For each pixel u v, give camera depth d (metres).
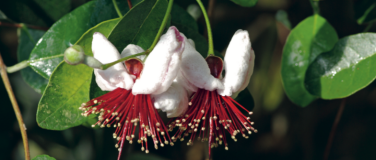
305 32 0.35
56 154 0.43
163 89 0.29
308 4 0.40
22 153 0.43
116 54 0.29
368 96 0.47
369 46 0.32
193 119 0.30
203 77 0.29
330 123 0.49
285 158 0.48
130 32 0.30
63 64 0.31
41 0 0.35
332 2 0.41
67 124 0.31
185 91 0.30
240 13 0.42
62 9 0.35
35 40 0.36
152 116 0.29
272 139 0.48
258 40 0.43
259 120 0.48
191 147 0.45
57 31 0.33
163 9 0.31
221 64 0.30
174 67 0.28
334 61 0.33
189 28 0.33
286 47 0.35
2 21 0.36
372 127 0.49
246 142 0.49
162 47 0.28
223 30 0.42
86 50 0.31
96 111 0.30
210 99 0.30
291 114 0.45
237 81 0.30
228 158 0.50
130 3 0.32
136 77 0.29
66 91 0.31
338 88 0.33
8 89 0.32
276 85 0.43
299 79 0.35
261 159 0.49
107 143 0.40
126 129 0.30
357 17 0.37
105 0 0.33
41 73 0.32
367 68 0.32
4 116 0.40
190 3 0.39
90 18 0.33
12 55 0.41
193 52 0.30
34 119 0.41
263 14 0.42
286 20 0.40
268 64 0.43
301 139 0.46
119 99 0.29
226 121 0.30
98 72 0.29
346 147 0.49
